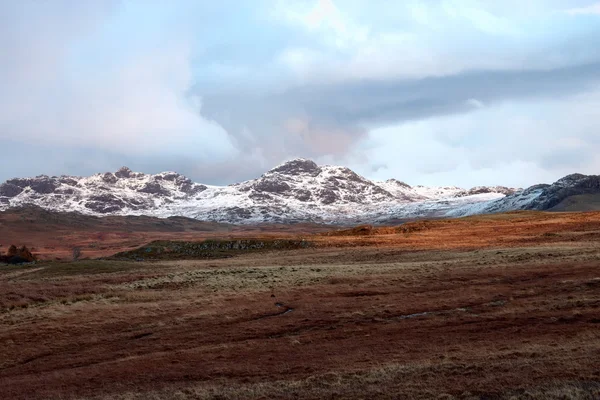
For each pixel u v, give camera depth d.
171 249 108.25
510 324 32.22
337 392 22.31
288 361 28.69
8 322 42.28
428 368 24.45
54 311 45.31
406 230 122.62
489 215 146.25
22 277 83.31
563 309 34.38
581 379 20.98
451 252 78.12
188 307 45.22
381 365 26.17
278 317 40.03
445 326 33.38
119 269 83.38
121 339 36.28
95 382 27.47
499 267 55.75
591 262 52.97
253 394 23.09
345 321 37.12
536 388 20.39
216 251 104.94
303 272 64.38
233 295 50.25
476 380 22.11
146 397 23.86
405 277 54.09
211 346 33.12
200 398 23.20
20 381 28.62
